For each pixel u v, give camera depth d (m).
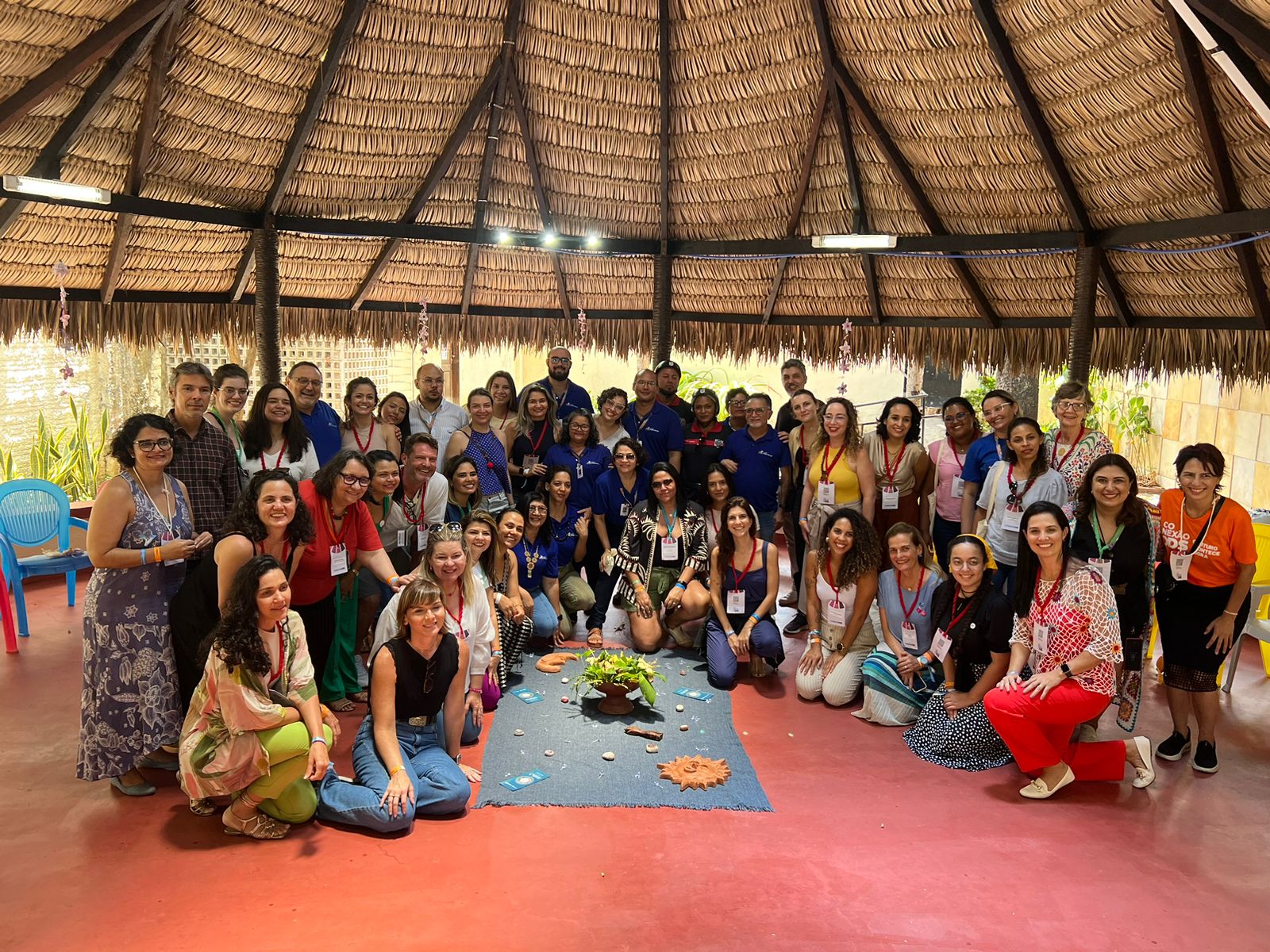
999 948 3.05
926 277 7.10
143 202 5.60
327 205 6.51
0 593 5.67
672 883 3.40
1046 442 5.19
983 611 4.53
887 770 4.39
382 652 3.91
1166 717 5.00
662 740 4.62
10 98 4.62
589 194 7.04
